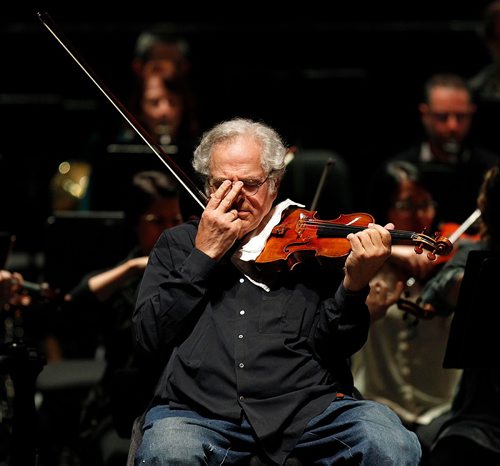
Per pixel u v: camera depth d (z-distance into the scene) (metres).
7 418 10.39
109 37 17.33
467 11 17.98
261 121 9.26
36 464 8.56
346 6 18.11
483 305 8.02
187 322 8.12
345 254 8.05
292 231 8.39
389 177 11.02
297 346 8.05
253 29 17.42
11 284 9.95
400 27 17.25
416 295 10.41
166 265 8.45
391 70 17.22
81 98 17.33
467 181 12.10
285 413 7.77
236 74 16.09
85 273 11.44
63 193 15.82
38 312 11.12
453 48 17.17
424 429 9.84
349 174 16.23
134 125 9.16
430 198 11.05
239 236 8.23
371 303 9.30
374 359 10.62
